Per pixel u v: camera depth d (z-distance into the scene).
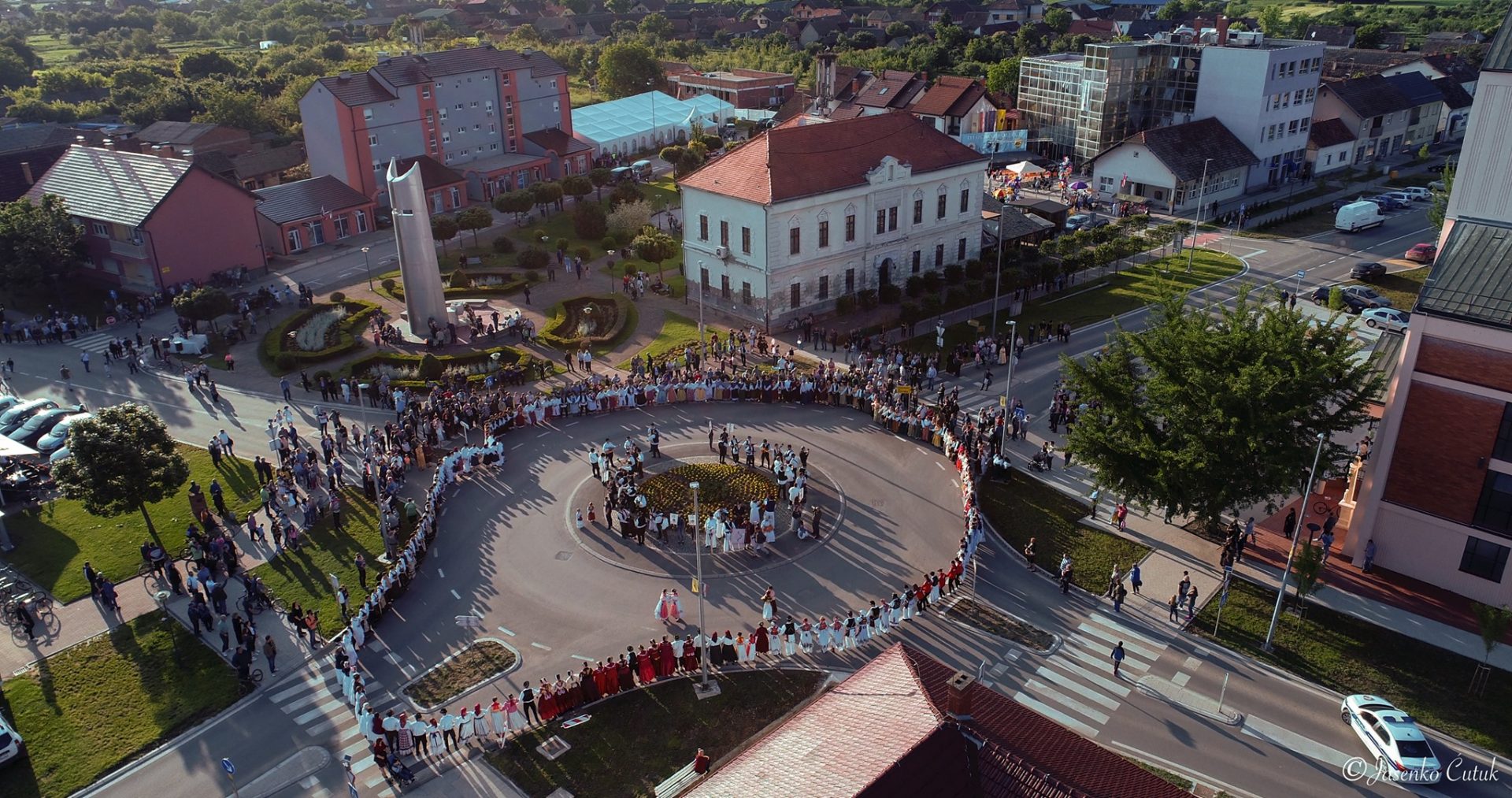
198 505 49.28
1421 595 42.94
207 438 58.91
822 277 75.88
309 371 68.62
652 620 41.59
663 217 106.56
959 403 61.69
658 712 36.59
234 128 127.81
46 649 40.81
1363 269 82.38
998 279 68.25
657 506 49.53
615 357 70.38
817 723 26.08
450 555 46.53
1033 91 125.75
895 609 40.81
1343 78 136.00
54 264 79.19
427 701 37.03
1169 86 115.06
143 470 45.38
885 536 47.59
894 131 80.00
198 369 66.81
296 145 121.69
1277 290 78.88
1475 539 41.81
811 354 69.62
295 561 46.50
